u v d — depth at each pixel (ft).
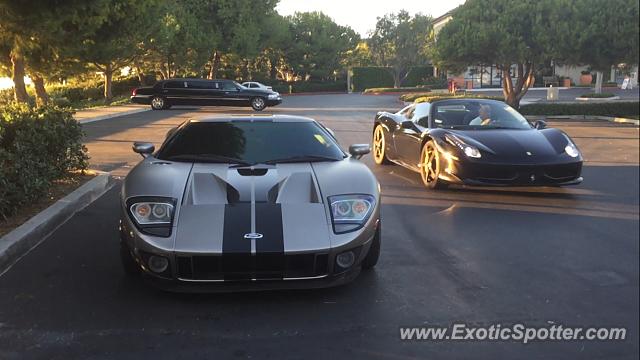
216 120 17.38
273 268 12.06
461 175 23.53
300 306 12.58
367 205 13.35
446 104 28.07
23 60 51.93
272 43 159.12
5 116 21.79
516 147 23.72
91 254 16.01
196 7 132.87
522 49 66.54
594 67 68.08
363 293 13.34
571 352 10.68
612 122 64.59
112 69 110.63
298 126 17.29
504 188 26.21
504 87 75.41
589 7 65.46
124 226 13.04
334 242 12.37
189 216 12.57
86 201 22.29
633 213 21.36
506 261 15.75
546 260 15.85
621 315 12.30
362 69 172.86
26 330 11.30
